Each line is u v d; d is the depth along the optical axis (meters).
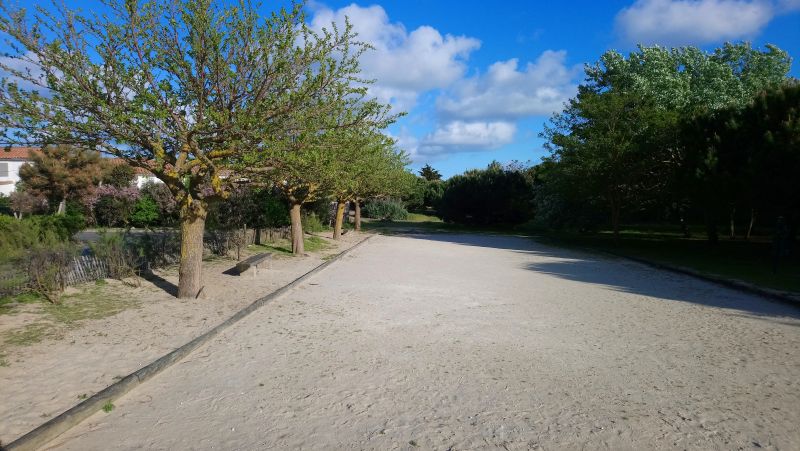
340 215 26.14
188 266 8.78
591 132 25.05
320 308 8.83
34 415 4.09
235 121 7.74
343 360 5.91
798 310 9.55
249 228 19.89
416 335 7.14
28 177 28.81
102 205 29.00
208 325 7.16
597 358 6.23
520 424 4.29
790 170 16.47
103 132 7.70
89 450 3.67
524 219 46.03
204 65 7.86
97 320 7.12
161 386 4.96
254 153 7.70
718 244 25.58
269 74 8.02
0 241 8.94
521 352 6.42
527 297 10.45
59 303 7.89
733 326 8.14
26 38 6.83
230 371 5.44
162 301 8.53
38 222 12.48
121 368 5.26
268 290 10.06
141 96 7.25
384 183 26.89
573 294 10.98
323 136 8.69
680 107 26.45
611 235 34.09
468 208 46.66
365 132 11.95
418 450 3.79
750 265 16.58
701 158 19.05
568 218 32.50
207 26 7.54
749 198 17.88
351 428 4.13
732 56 28.73
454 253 20.66
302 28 8.06
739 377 5.61
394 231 37.03
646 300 10.42
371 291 10.74
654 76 27.47
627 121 24.59
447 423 4.27
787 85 19.02
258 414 4.36
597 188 25.08
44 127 7.15
